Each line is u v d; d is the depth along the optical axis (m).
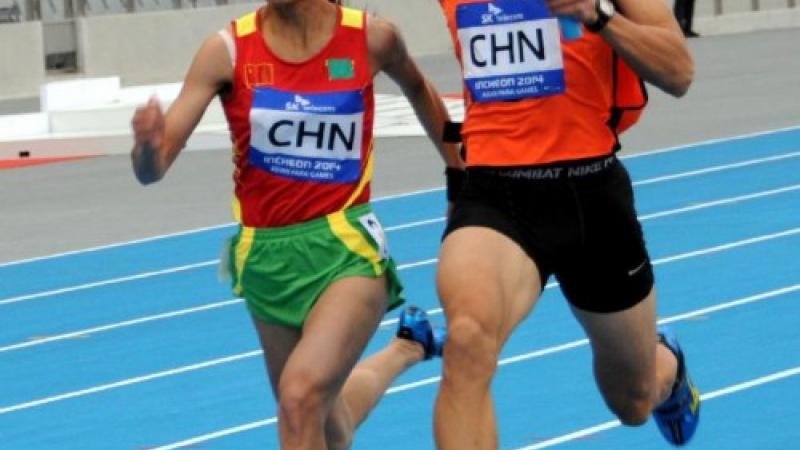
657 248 14.74
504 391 10.18
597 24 6.54
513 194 6.90
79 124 24.95
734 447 8.90
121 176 21.72
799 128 22.98
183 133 6.88
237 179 7.11
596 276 7.11
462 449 6.36
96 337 12.38
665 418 8.37
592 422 9.48
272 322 7.16
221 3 36.41
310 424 6.68
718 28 43.81
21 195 20.56
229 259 7.25
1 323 13.07
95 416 10.14
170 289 14.09
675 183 18.58
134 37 34.41
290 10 6.84
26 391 10.87
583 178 6.94
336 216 7.00
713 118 24.62
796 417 9.41
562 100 6.88
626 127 7.17
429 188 19.08
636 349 7.36
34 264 15.66
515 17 6.89
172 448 9.35
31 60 33.09
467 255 6.68
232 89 6.97
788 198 17.19
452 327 6.46
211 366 11.30
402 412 9.84
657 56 6.66
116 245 16.47
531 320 12.09
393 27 7.12
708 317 12.00
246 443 9.42
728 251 14.47
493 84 6.94
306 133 6.92
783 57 34.53
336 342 6.77
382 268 7.03
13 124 24.88
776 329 11.54
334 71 6.93
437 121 7.58
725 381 10.23
